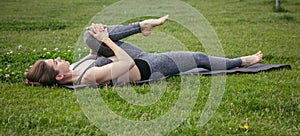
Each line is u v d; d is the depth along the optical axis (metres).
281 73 7.38
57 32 13.30
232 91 6.27
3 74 7.17
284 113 5.39
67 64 6.59
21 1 24.86
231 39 11.50
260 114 5.39
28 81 6.61
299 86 6.61
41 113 5.32
